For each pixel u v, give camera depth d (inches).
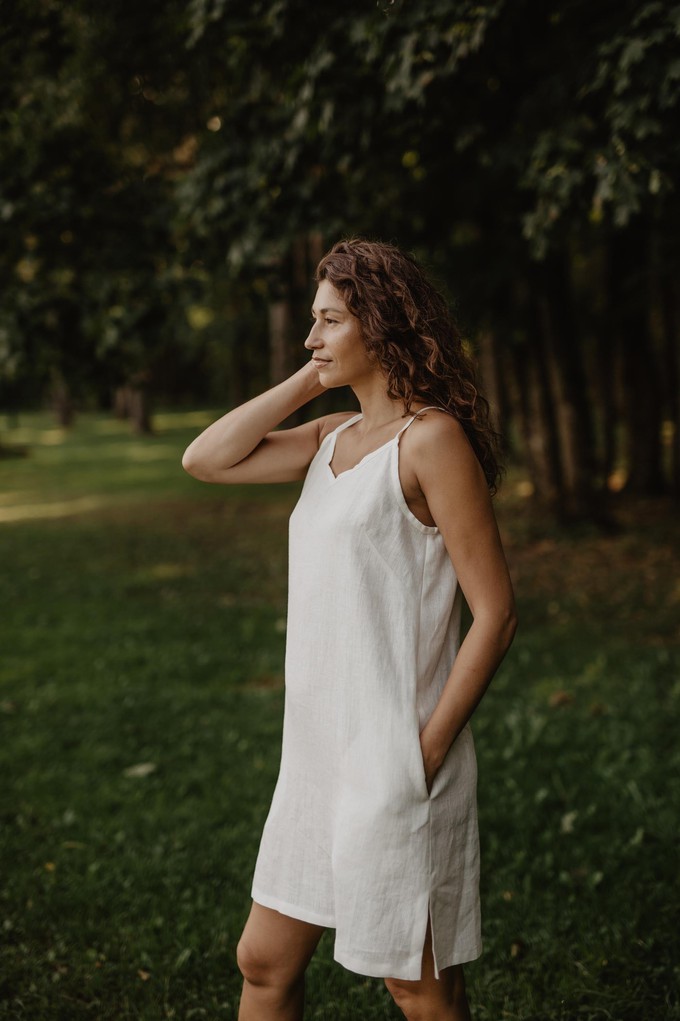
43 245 304.0
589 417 441.1
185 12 225.6
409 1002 69.8
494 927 118.4
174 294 326.6
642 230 336.8
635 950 111.0
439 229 349.4
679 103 159.9
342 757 67.9
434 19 163.8
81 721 203.2
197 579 374.6
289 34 190.9
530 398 462.9
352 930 66.6
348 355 70.4
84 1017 102.8
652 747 179.2
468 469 66.5
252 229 259.0
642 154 162.4
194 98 310.8
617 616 294.4
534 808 153.3
